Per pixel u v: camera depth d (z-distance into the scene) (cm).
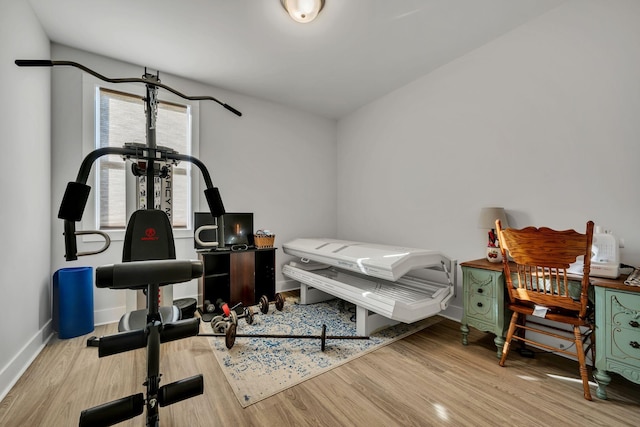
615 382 163
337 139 428
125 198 265
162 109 288
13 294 163
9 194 160
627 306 139
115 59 260
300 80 306
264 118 356
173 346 206
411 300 219
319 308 297
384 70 285
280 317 269
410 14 205
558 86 201
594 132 185
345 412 137
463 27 221
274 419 132
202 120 309
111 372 170
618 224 176
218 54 254
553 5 199
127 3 191
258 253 343
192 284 301
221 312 278
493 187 239
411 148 312
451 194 272
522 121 220
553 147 204
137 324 138
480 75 247
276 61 267
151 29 219
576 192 193
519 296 175
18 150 172
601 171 182
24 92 181
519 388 157
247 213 331
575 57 193
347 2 192
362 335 226
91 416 95
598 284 148
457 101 266
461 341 219
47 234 220
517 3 196
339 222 423
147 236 151
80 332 220
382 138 350
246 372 172
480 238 250
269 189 360
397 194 330
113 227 260
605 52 180
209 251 283
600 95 183
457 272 267
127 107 268
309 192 398
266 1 191
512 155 227
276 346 208
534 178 214
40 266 205
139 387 156
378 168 357
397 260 209
